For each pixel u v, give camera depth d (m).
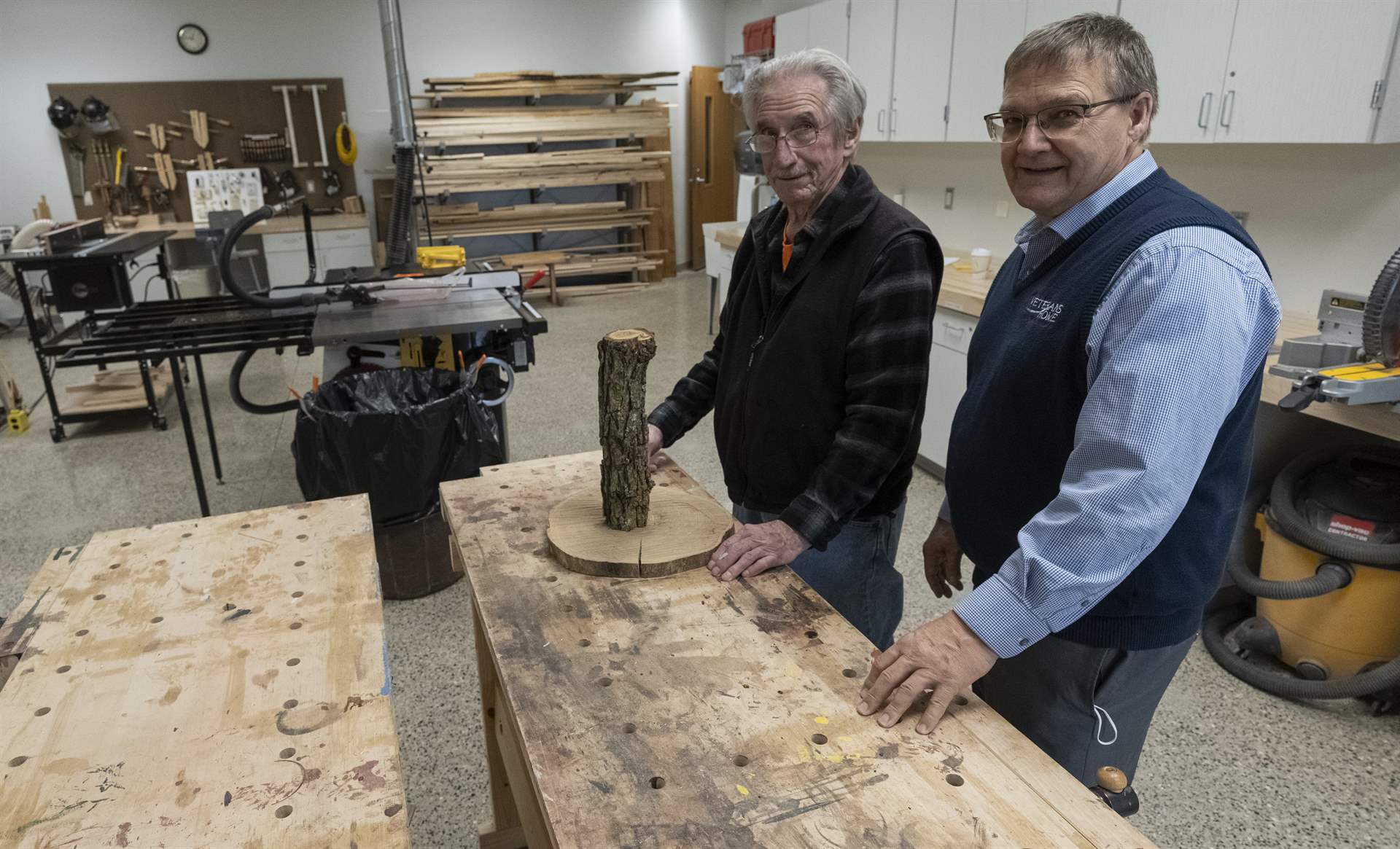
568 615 1.07
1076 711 1.21
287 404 3.14
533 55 7.29
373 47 6.75
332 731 0.91
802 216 1.46
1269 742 2.03
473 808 1.85
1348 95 2.22
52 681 0.99
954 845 0.73
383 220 6.96
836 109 1.34
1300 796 1.86
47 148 6.29
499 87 6.84
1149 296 0.93
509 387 2.90
